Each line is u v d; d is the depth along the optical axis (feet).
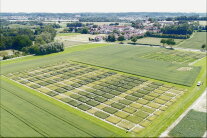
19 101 237.25
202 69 353.92
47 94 261.44
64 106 228.84
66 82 302.86
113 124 194.49
